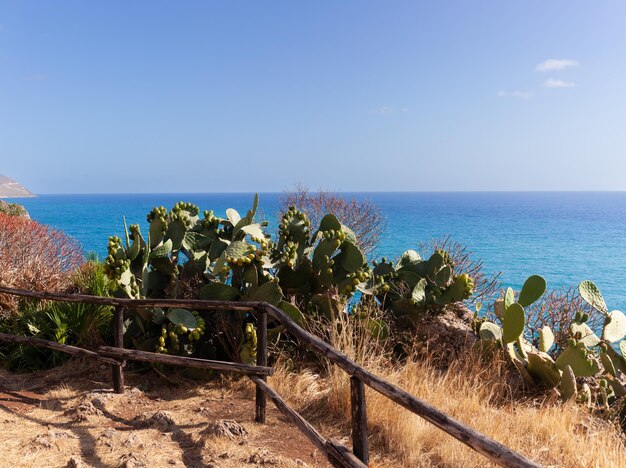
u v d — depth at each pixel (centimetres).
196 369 564
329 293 661
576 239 5472
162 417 446
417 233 5600
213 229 700
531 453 439
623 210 16075
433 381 567
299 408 492
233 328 587
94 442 399
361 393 317
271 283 600
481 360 634
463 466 394
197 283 650
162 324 598
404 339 687
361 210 1569
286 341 612
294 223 673
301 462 378
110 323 652
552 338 687
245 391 532
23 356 611
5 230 835
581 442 457
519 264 3338
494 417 495
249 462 375
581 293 718
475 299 872
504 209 14862
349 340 573
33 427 427
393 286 743
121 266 585
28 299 719
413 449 409
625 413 611
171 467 362
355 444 317
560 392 594
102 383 552
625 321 720
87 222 7638
